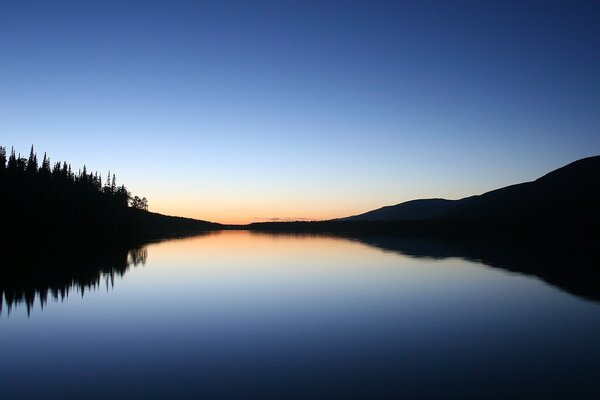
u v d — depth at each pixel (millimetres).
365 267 51781
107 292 34156
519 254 66188
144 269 49812
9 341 20594
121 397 14125
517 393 14281
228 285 37812
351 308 28094
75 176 117062
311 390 14555
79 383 15328
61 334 21812
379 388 14719
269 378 15688
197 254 72062
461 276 43000
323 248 88188
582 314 26047
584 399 13789
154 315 26078
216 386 14953
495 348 19391
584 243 87625
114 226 115938
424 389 14625
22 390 14734
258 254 72250
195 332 22141
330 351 18969
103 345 19891
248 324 23828
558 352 18781
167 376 15930
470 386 14898
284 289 35781
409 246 91438
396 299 31234
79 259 59031
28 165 98438
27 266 49656
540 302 29812
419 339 20844
